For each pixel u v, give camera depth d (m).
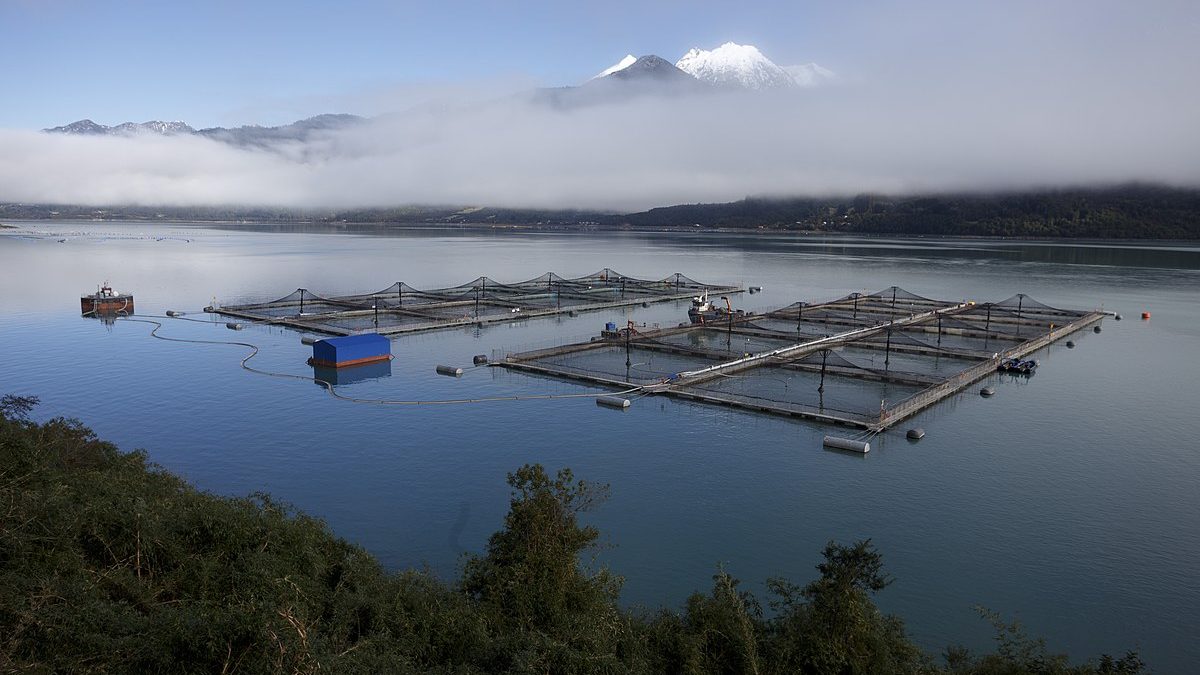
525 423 64.50
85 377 79.75
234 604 22.66
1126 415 68.00
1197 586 38.06
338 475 52.31
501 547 28.25
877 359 91.50
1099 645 33.25
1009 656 26.30
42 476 30.50
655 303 148.62
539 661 22.14
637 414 67.31
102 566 25.25
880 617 28.02
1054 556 41.09
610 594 29.05
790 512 46.72
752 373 82.31
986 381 80.94
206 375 81.00
